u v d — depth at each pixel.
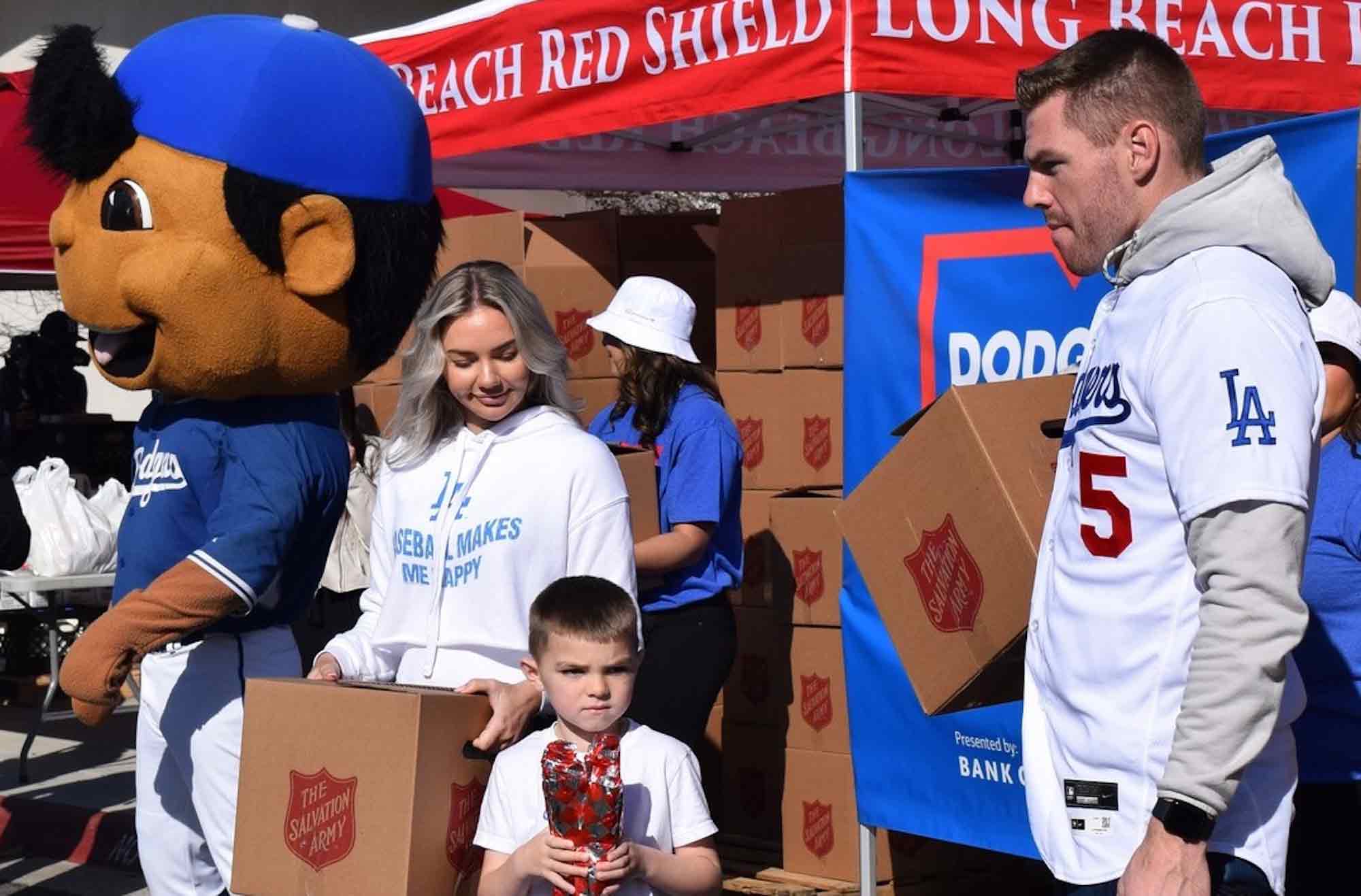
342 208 3.84
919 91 4.37
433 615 3.30
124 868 6.26
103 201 3.85
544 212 13.29
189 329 3.77
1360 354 3.08
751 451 5.55
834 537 5.12
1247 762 2.12
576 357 6.08
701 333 6.31
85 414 10.37
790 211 5.42
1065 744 2.41
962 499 3.02
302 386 3.96
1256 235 2.29
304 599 4.02
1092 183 2.45
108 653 3.62
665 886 2.87
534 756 2.94
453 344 3.29
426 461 3.41
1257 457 2.13
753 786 5.44
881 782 4.49
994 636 2.97
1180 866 2.14
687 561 4.53
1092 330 2.50
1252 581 2.11
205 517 3.93
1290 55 4.88
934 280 4.30
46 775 7.75
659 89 4.91
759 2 4.58
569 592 2.92
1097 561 2.36
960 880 5.07
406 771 2.92
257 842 3.11
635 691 4.57
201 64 3.85
